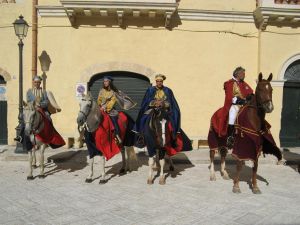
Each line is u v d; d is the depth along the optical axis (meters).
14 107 11.09
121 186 6.57
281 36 11.05
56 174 7.54
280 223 4.70
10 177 7.24
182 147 7.30
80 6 10.10
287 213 5.10
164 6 10.19
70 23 10.77
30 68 10.96
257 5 10.98
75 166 8.42
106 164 8.70
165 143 6.34
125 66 10.93
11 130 11.10
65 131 10.95
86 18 10.73
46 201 5.59
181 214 5.02
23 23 9.34
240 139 6.05
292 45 11.12
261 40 11.01
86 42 10.84
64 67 10.91
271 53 11.07
